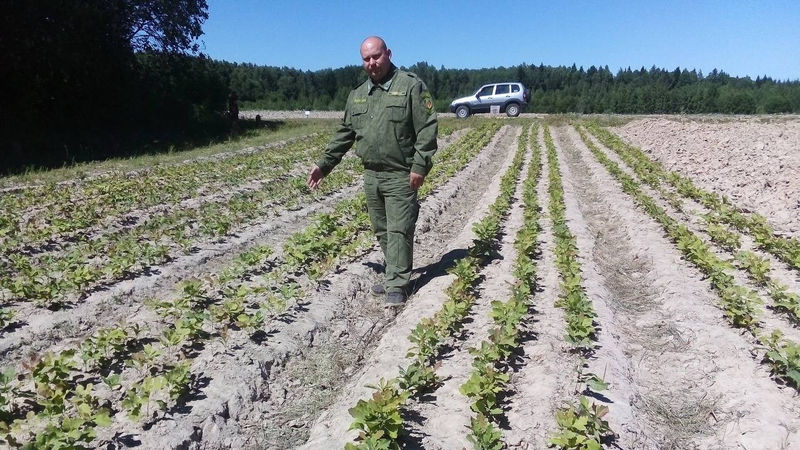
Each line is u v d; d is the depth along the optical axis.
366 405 3.63
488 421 3.88
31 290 5.83
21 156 16.48
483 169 15.73
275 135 22.16
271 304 5.59
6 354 4.88
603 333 5.31
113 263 6.57
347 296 6.38
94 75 21.39
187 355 4.88
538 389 4.38
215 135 23.95
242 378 4.61
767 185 11.02
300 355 5.23
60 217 8.88
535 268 6.50
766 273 6.80
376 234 6.34
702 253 6.88
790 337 5.22
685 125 21.06
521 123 27.72
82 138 20.62
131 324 5.04
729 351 5.02
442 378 4.49
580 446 3.64
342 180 12.56
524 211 9.55
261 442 4.11
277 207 10.34
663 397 4.64
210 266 7.36
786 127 19.42
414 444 3.78
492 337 4.68
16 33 17.95
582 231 8.88
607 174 14.00
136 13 23.64
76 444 3.66
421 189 11.07
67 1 18.81
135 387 4.07
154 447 3.74
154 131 24.47
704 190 11.31
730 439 4.02
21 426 3.83
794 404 4.26
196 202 10.44
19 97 19.27
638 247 8.12
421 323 5.19
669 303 6.14
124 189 10.87
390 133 5.67
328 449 3.81
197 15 26.52
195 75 29.44
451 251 7.81
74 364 4.26
